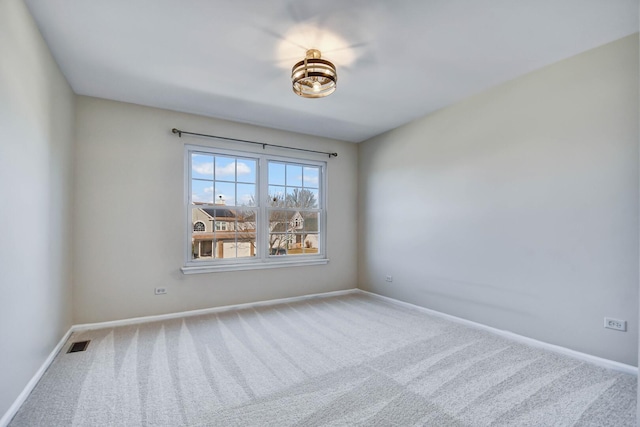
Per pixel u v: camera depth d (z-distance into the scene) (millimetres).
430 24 2121
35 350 2070
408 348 2713
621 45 2295
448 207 3568
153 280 3486
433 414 1779
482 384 2104
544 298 2703
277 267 4285
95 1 1869
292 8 1955
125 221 3355
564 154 2584
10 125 1674
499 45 2379
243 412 1797
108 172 3287
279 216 4418
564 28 2170
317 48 2408
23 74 1849
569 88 2559
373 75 2850
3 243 1601
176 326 3260
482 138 3203
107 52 2432
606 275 2350
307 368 2338
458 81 2980
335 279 4801
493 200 3105
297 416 1763
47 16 1999
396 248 4289
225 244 3982
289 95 3262
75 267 3105
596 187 2404
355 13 2006
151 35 2225
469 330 3174
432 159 3771
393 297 4316
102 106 3283
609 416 1747
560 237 2604
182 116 3699
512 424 1688
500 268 3035
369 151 4824
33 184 2023
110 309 3262
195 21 2074
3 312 1608
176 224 3625
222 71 2756
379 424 1693
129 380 2143
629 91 2254
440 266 3652
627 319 2242
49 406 1835
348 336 2996
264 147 4234
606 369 2301
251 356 2539
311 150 4621
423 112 3770
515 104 2920
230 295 3941
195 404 1872
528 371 2281
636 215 2215
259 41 2311
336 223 4836
